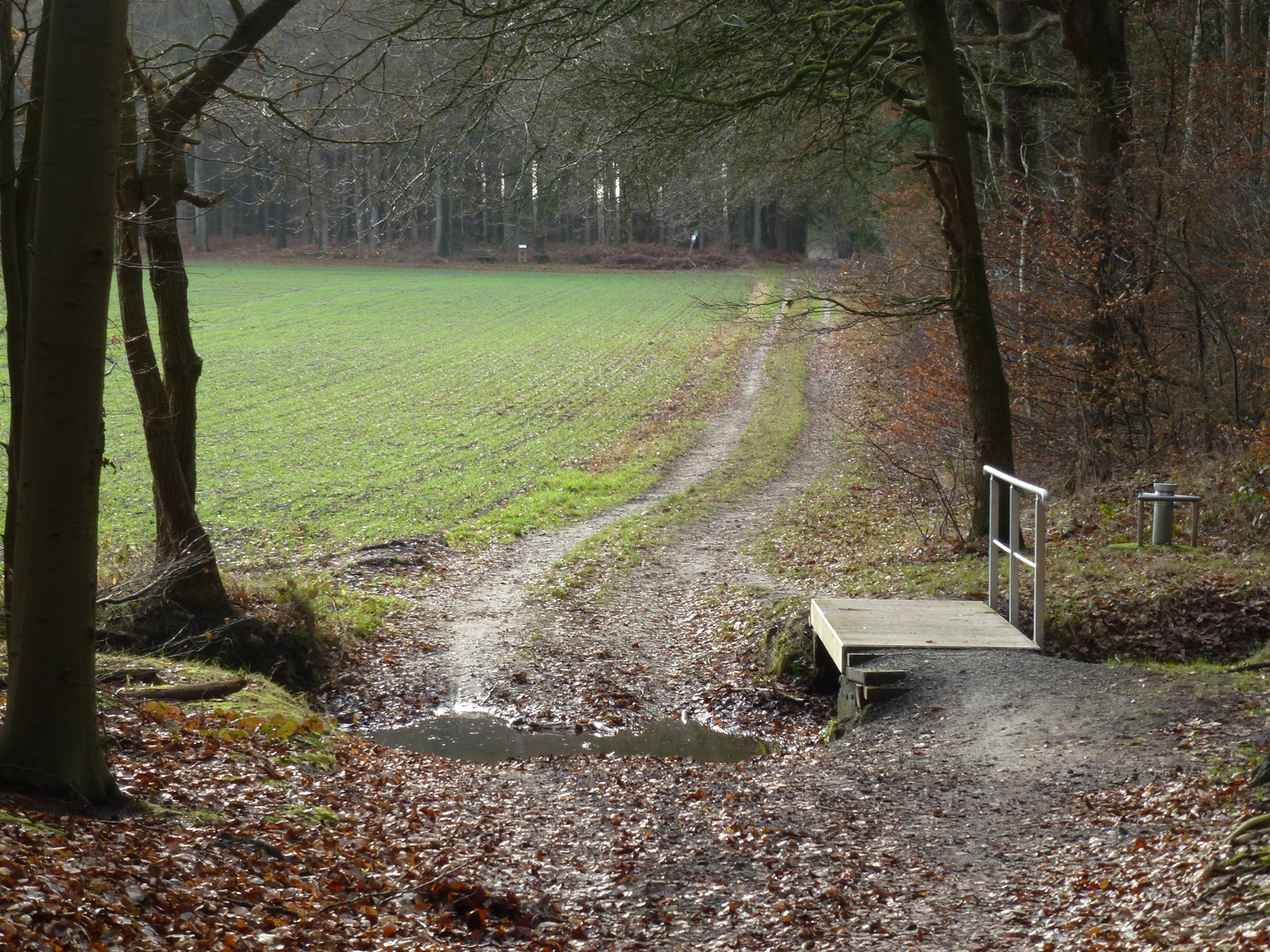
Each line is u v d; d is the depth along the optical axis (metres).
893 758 8.11
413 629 14.37
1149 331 16.72
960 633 10.42
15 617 5.63
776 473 27.25
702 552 19.00
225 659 11.45
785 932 5.28
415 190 13.73
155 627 11.41
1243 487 13.31
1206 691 8.23
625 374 43.34
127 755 6.93
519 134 15.33
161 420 11.72
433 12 13.02
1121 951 4.50
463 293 68.88
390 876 5.86
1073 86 17.38
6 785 5.45
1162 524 12.85
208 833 5.72
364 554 18.19
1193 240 15.77
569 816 7.39
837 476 26.22
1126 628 10.67
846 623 10.75
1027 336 17.27
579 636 14.12
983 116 19.83
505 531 20.88
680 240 86.69
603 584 16.66
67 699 5.63
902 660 9.73
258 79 11.79
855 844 6.54
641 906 5.68
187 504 11.92
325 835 6.30
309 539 19.84
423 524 21.36
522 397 38.62
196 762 7.14
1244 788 5.96
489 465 28.11
